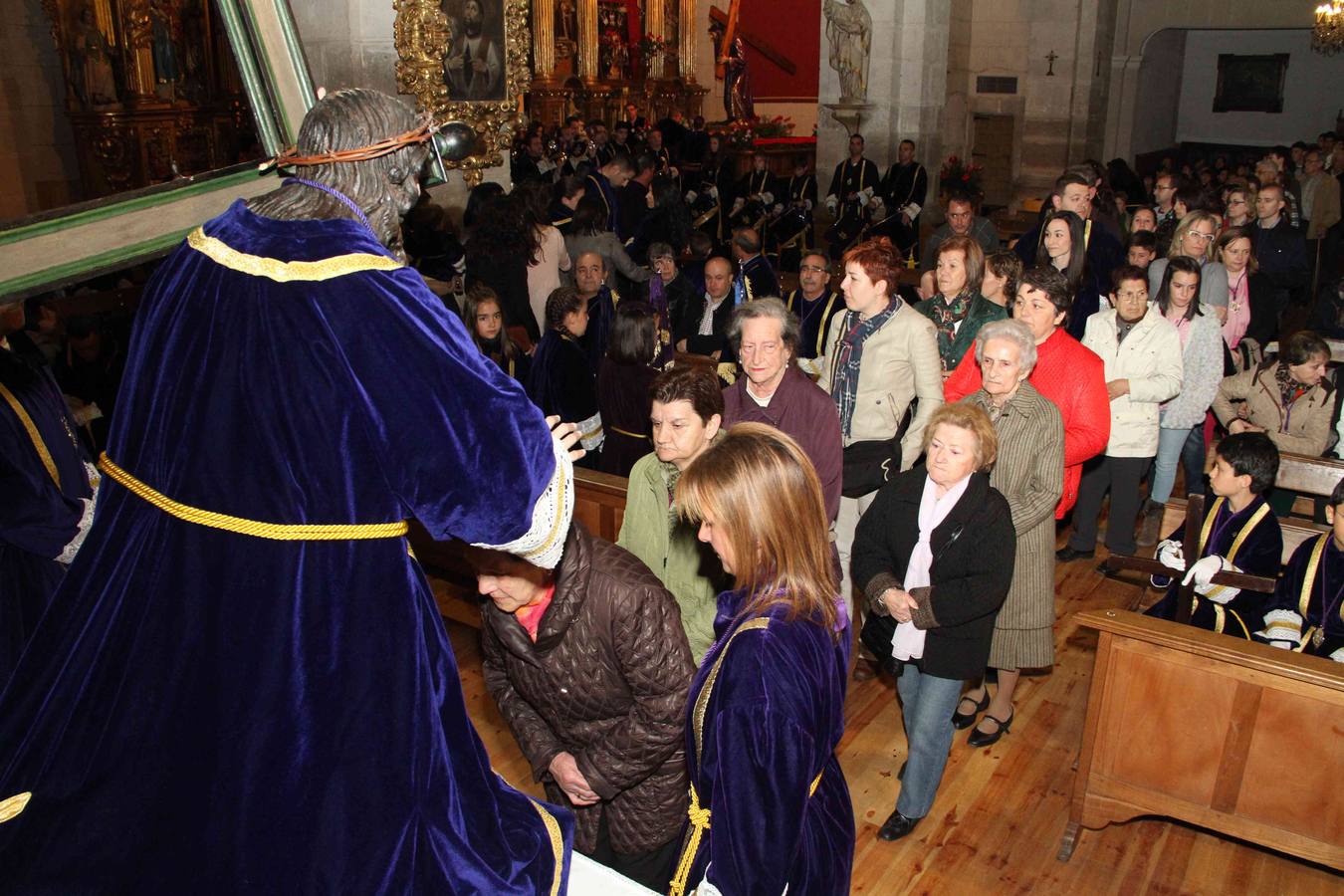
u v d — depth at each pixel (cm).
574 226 775
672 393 291
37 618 241
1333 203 1123
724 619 188
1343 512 338
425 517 133
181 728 131
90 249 146
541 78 1969
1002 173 1778
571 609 219
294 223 136
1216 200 986
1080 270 578
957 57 1694
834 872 188
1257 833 329
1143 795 346
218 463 131
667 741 229
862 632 364
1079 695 466
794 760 167
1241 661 316
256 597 131
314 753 131
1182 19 1759
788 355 369
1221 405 569
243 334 130
